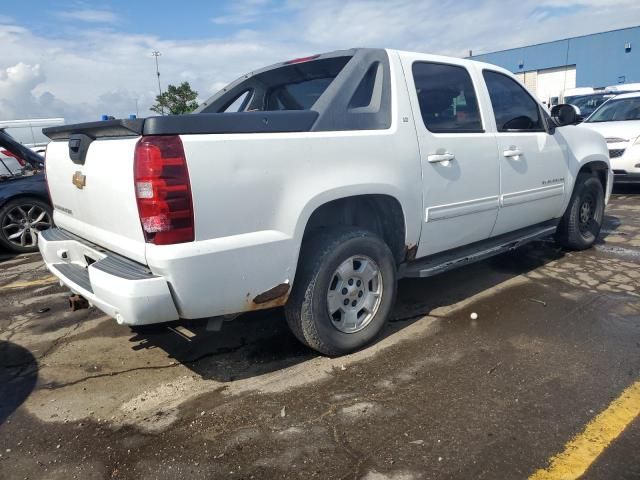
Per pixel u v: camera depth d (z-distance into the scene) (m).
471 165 4.03
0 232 6.70
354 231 3.36
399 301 4.48
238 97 4.84
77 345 3.86
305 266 3.20
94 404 3.06
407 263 3.84
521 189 4.57
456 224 4.02
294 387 3.13
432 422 2.72
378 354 3.50
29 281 5.57
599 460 2.40
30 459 2.58
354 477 2.35
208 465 2.47
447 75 4.03
